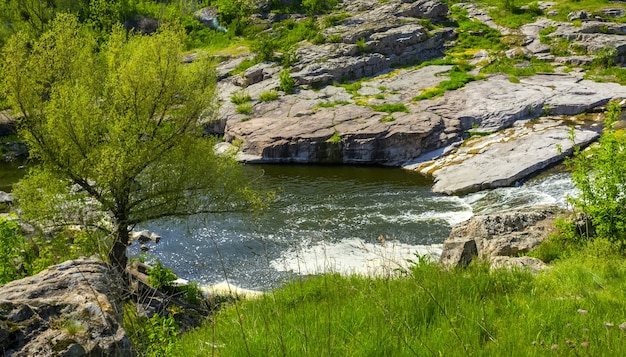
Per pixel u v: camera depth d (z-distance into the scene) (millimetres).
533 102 29594
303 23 50938
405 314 4773
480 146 26891
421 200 21922
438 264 7855
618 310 5055
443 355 3725
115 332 3699
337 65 39000
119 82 15227
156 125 15602
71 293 4117
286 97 36594
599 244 9086
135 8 56938
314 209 21312
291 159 29859
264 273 15281
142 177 15664
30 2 44688
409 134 28000
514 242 10453
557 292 6234
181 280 15203
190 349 4641
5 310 3627
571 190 20516
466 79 34656
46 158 14289
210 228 19516
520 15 46406
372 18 47688
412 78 37031
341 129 30031
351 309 5188
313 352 3857
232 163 16531
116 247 13922
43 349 3352
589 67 35469
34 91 14875
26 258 12000
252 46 46750
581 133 25172
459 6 50781
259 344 4117
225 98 38375
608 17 42531
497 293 5844
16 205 18922
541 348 3871
